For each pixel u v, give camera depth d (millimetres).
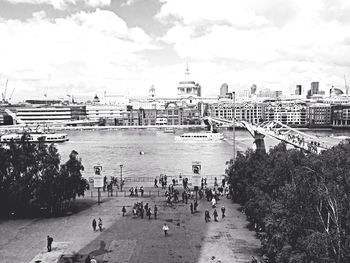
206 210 83188
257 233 66375
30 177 81750
